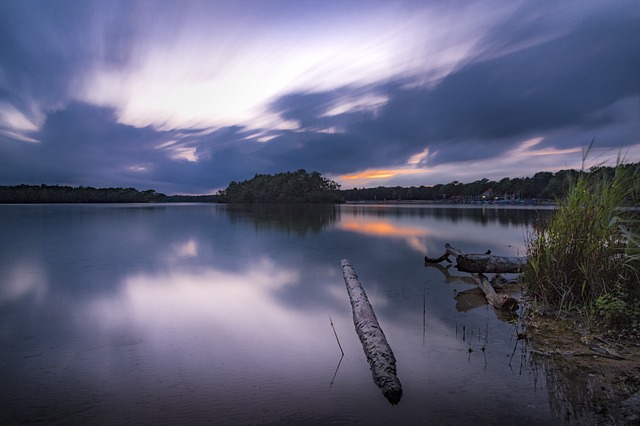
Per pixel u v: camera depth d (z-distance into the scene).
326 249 12.30
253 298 6.39
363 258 10.55
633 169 5.37
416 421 2.74
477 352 4.00
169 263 9.79
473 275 7.85
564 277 5.48
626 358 3.74
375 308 5.79
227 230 19.48
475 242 14.21
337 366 3.74
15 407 3.02
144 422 2.78
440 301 6.20
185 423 2.76
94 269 9.01
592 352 3.92
